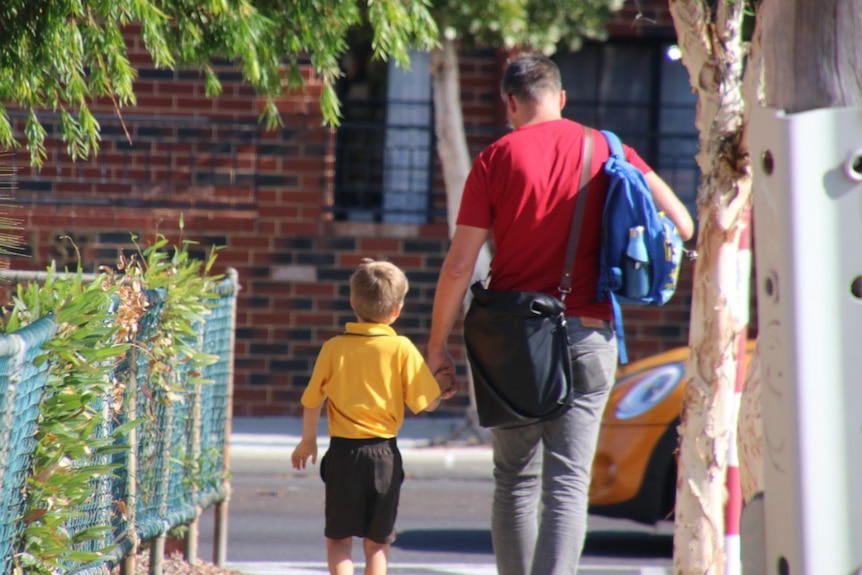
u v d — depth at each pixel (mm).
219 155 45688
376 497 19406
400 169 48219
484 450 39562
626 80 49156
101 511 17094
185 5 23703
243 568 25469
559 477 16031
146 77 45469
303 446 19719
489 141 46625
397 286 19625
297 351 45625
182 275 19922
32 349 13438
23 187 45156
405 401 19609
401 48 24344
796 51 8094
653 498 25766
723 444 16109
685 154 48844
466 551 28422
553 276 16328
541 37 37156
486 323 16062
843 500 7152
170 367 19812
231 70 45469
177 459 21031
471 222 16500
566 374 15922
